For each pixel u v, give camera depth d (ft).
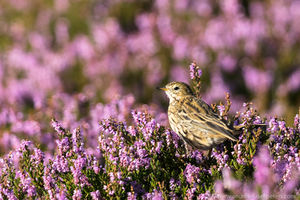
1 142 34.37
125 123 23.72
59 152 22.52
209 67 53.21
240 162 20.27
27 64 61.82
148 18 63.10
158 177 21.17
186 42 57.16
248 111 22.59
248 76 51.90
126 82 56.24
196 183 20.04
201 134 23.80
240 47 56.13
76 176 20.02
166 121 37.47
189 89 28.27
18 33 72.59
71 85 58.03
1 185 20.99
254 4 61.72
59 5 72.90
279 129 22.33
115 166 19.94
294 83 51.06
